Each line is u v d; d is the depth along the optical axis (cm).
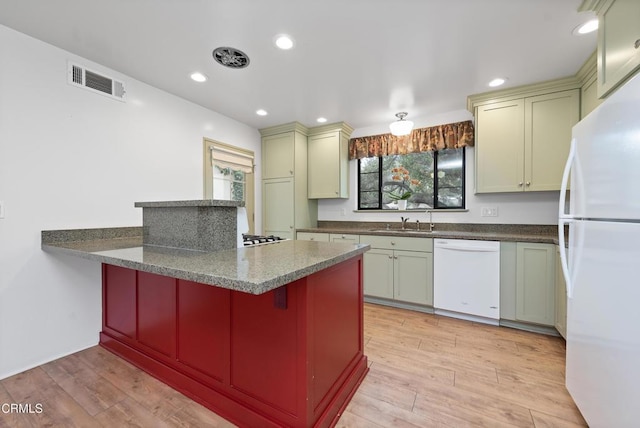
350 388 163
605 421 116
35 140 193
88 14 170
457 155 341
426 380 177
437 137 337
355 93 283
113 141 236
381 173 389
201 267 113
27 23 178
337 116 349
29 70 190
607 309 115
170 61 224
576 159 144
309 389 126
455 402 156
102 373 187
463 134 322
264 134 400
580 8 164
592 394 126
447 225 338
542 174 257
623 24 139
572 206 149
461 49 207
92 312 224
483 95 279
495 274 258
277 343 132
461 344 224
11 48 183
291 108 323
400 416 146
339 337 156
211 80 256
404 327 258
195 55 216
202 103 308
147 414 149
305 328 124
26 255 190
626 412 103
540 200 291
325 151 387
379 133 384
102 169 229
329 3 162
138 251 158
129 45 203
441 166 350
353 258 174
